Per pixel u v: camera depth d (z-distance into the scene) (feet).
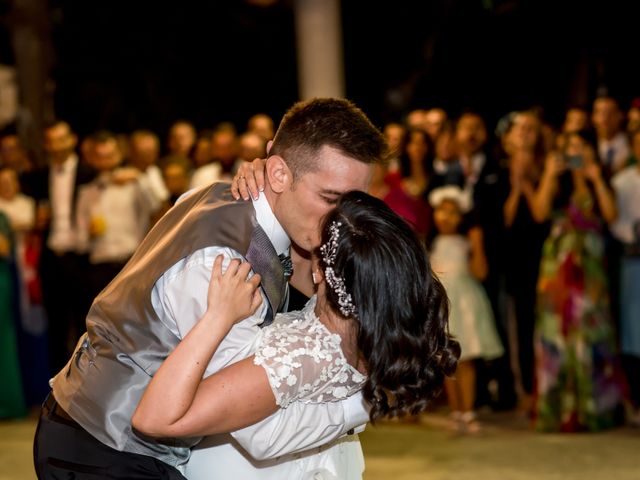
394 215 8.13
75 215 23.44
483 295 20.68
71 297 23.77
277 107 42.16
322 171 8.32
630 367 20.70
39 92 34.24
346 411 8.38
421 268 8.02
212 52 41.47
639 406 20.63
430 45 37.83
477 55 36.94
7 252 22.84
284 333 8.14
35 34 34.06
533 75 36.27
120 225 23.24
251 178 8.73
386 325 7.89
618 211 20.47
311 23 23.26
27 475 17.34
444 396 23.11
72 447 8.53
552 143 22.27
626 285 20.45
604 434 19.75
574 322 20.04
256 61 41.88
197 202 8.87
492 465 17.47
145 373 8.43
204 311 8.16
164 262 8.40
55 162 24.08
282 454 8.22
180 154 25.26
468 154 22.25
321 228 8.19
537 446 18.89
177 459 8.67
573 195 20.25
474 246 20.76
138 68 40.27
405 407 8.13
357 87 40.40
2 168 24.08
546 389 20.15
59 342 24.23
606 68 34.68
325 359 8.06
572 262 20.08
